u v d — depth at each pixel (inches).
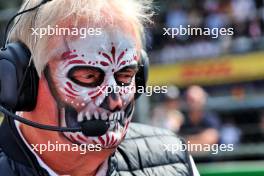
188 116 226.4
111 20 56.2
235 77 266.1
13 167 60.4
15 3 281.0
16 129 60.4
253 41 264.5
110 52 56.4
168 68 267.9
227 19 264.5
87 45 55.8
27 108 58.6
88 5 55.9
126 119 59.1
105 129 57.1
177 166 68.4
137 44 58.7
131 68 57.7
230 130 237.3
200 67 267.3
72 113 56.8
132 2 58.7
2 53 57.6
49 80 56.8
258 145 229.1
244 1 265.3
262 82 263.4
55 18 55.7
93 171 61.4
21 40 58.5
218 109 265.9
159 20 265.4
